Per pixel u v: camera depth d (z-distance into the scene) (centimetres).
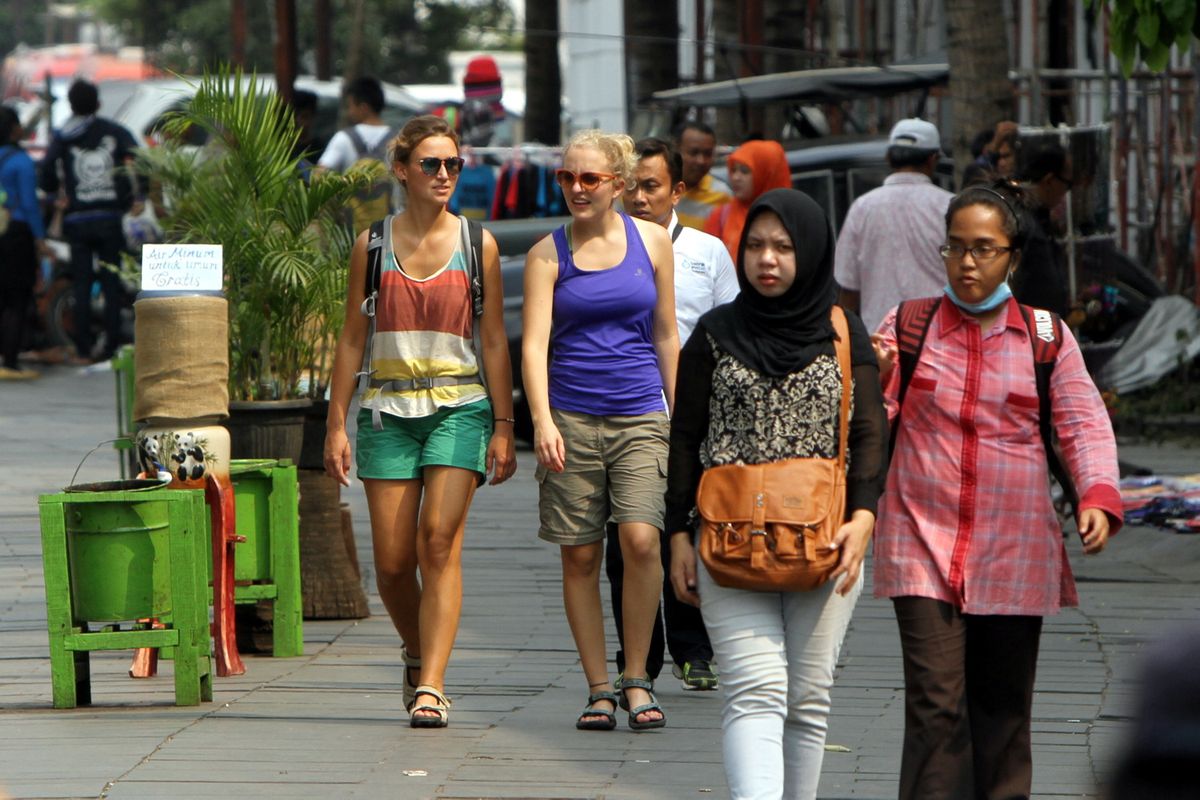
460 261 2144
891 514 1608
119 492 2228
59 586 2234
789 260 1527
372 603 3080
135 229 7244
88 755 1972
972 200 1584
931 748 1548
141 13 17638
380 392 2152
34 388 6800
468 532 3769
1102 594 3095
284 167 2927
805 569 1482
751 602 1539
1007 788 1612
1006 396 1578
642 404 2136
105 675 2509
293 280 2773
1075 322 3891
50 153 7181
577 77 14575
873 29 8744
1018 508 1577
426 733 2111
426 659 2150
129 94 10706
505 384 2177
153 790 1811
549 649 2673
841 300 3306
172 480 2425
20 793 1794
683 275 2402
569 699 2333
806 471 1498
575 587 2167
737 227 3011
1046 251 3003
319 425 2891
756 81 5559
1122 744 461
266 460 2686
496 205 6912
